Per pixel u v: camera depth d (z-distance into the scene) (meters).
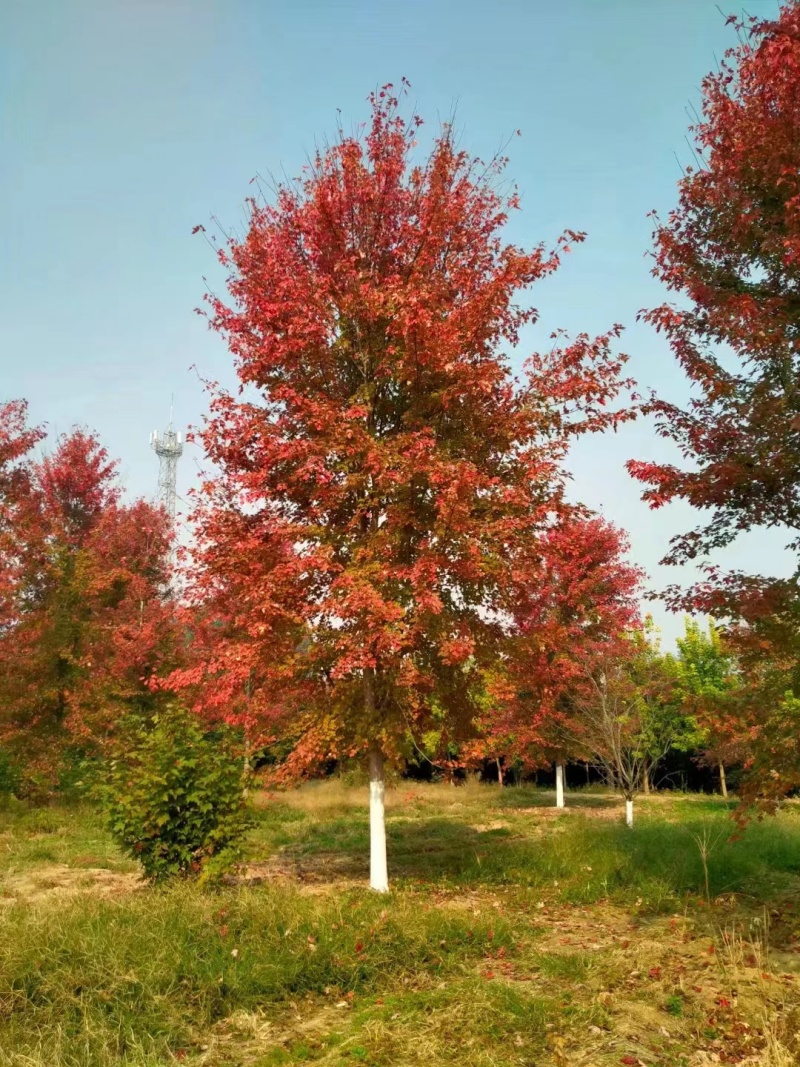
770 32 6.12
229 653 8.33
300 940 5.65
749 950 6.21
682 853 9.93
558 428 9.00
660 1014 4.81
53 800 19.12
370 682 8.92
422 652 9.12
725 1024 4.67
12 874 10.46
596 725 14.61
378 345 9.23
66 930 5.44
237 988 4.96
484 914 6.93
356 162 9.27
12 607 19.47
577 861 9.84
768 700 6.32
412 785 26.00
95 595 21.05
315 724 8.98
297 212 9.38
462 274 9.22
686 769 28.88
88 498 22.75
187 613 9.17
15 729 19.08
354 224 9.42
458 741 9.48
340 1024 4.72
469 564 7.95
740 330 6.50
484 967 5.81
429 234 9.21
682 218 7.39
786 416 6.52
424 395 9.04
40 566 20.53
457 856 11.22
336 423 8.33
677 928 7.06
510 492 8.12
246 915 6.11
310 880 9.73
